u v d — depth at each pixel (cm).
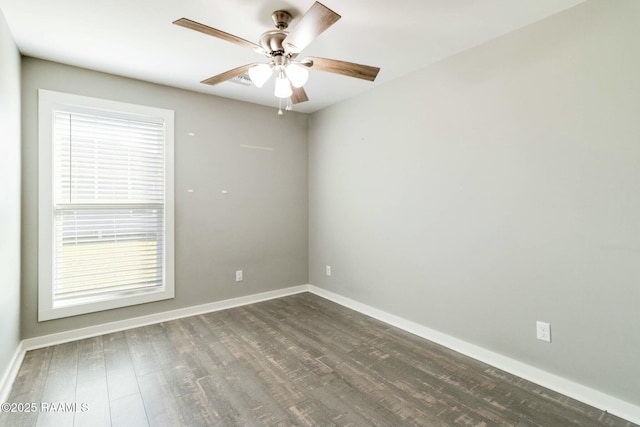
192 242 340
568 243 200
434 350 261
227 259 364
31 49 245
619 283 182
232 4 192
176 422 176
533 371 217
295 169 418
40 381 214
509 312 229
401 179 305
